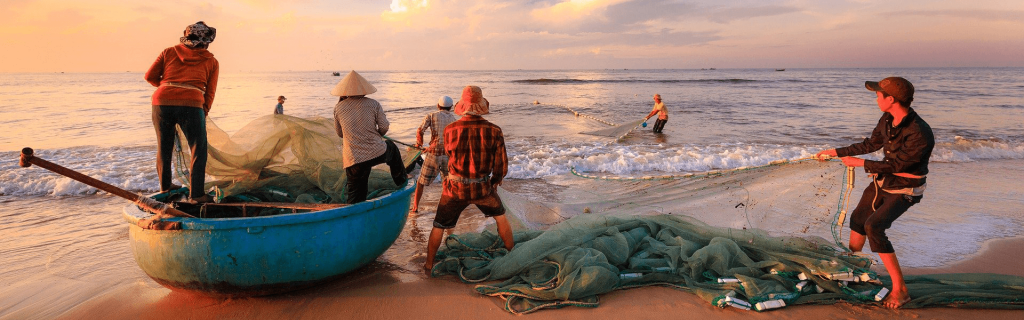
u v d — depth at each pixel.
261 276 3.73
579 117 21.05
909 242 5.28
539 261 4.23
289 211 4.53
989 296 3.74
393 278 4.41
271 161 4.99
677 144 13.12
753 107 25.23
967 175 8.70
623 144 13.12
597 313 3.72
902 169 3.62
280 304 3.88
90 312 3.77
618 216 5.31
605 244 4.48
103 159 10.61
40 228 6.00
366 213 4.14
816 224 5.19
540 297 3.86
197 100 4.22
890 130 3.67
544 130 16.47
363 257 4.21
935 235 5.49
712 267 4.23
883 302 3.78
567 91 46.22
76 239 5.58
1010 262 4.73
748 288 3.90
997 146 11.72
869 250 5.04
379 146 4.44
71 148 12.12
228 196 4.66
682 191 5.87
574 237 4.54
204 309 3.81
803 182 5.23
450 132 4.23
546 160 9.98
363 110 4.38
